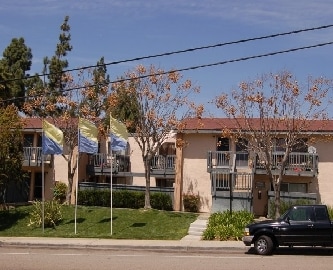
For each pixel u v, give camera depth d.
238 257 19.42
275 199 29.36
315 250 21.23
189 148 36.00
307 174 32.53
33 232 28.33
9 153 32.00
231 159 33.62
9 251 21.95
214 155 34.72
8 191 39.94
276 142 32.75
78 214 32.06
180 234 26.34
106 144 41.12
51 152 27.44
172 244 22.94
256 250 20.02
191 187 35.72
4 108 33.94
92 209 33.38
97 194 36.16
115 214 31.64
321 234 19.44
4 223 30.91
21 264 17.72
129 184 40.53
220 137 35.44
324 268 16.41
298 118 30.38
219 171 33.19
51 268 16.80
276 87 30.34
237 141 31.81
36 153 39.84
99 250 22.33
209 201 35.28
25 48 51.06
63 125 35.59
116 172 39.75
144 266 17.14
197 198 35.25
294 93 30.22
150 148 33.69
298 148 32.56
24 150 39.69
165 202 35.44
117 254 20.75
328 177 33.50
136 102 33.59
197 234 26.22
